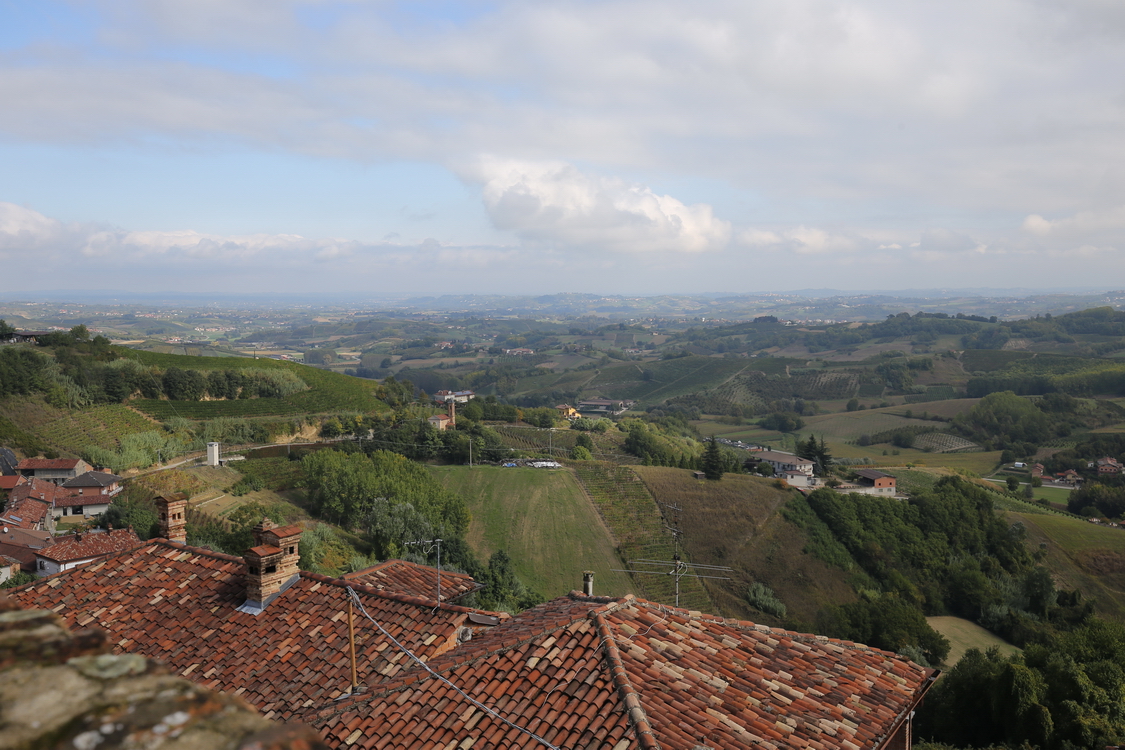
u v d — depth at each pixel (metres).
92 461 86.12
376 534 65.00
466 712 11.98
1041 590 81.56
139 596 17.11
